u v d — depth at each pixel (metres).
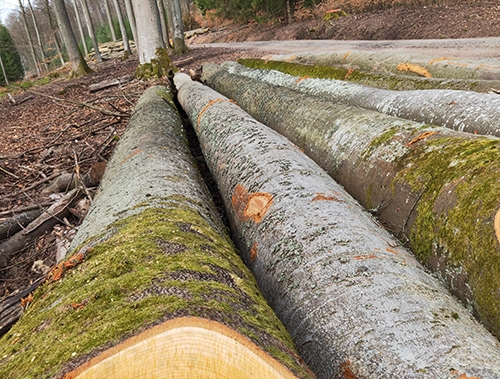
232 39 25.61
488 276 1.71
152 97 6.69
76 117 8.77
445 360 1.30
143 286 1.33
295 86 6.48
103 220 2.24
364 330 1.50
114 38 36.19
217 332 1.04
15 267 4.00
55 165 6.02
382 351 1.40
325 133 3.55
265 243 2.23
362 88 5.05
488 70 5.59
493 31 11.23
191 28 35.25
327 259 1.84
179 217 2.09
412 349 1.37
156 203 2.25
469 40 10.61
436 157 2.35
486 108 3.29
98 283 1.44
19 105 12.12
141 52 11.46
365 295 1.62
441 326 1.45
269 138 3.18
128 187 2.65
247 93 6.13
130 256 1.59
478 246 1.78
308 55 10.46
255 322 1.29
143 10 11.16
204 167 4.95
